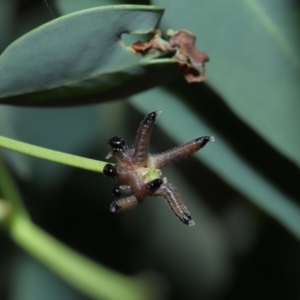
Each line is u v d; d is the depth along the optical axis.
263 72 0.48
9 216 0.55
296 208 0.49
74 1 0.49
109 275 0.56
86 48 0.44
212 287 0.63
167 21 0.48
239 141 0.50
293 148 0.48
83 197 0.59
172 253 0.64
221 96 0.48
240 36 0.48
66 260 0.55
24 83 0.45
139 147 0.44
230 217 0.64
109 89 0.46
